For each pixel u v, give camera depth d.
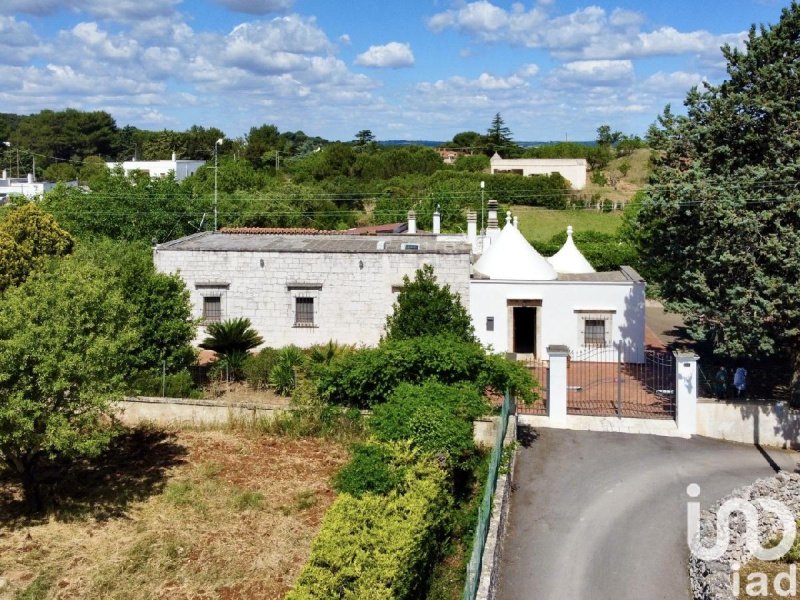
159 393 21.83
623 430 20.89
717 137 23.20
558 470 18.11
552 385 21.19
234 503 16.08
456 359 19.02
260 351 26.53
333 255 27.28
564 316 27.69
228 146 107.25
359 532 11.83
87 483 17.20
